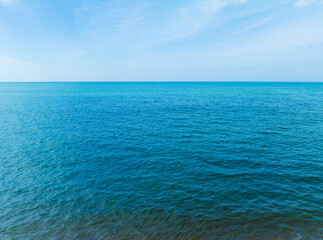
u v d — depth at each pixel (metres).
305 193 11.88
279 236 8.66
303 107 44.78
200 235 8.81
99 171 15.17
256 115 35.72
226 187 12.64
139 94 88.94
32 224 9.73
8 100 65.69
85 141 22.23
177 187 12.72
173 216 10.05
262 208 10.55
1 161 17.08
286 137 22.75
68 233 9.12
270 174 14.25
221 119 32.66
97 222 9.77
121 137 23.53
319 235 8.66
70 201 11.51
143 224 9.55
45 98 72.19
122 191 12.41
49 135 24.69
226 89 125.06
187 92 99.56
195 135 23.91
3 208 10.95
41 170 15.45
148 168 15.49
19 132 26.14
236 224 9.43
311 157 17.17
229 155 17.78
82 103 56.38
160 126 28.50
